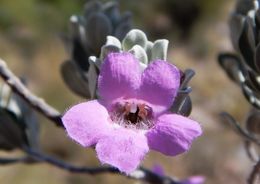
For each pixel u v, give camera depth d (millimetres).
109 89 111
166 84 109
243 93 138
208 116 527
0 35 668
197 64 633
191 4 714
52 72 627
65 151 536
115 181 491
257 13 132
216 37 660
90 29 147
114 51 116
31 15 685
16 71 635
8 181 503
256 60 128
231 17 141
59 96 597
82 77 146
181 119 104
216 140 510
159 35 722
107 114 109
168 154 102
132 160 100
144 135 106
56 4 692
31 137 158
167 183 151
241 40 134
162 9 727
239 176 493
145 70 111
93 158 532
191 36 704
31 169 509
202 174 500
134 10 716
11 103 156
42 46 662
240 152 503
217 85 550
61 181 508
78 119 103
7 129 154
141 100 112
